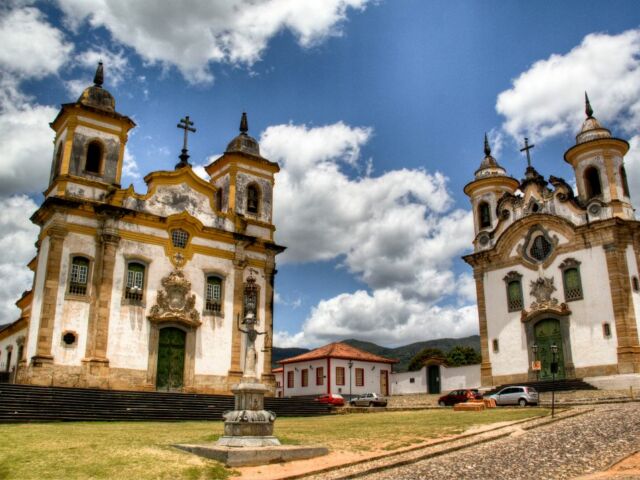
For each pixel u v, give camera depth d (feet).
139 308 98.89
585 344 113.09
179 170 109.29
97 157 103.50
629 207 118.11
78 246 95.76
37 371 87.56
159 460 41.11
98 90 106.22
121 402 82.69
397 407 106.01
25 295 121.39
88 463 39.40
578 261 116.88
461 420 68.64
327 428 65.92
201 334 105.40
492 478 38.55
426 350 237.86
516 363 123.24
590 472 38.99
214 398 92.99
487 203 140.36
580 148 121.70
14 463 38.75
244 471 40.65
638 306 111.14
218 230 111.24
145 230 102.63
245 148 123.54
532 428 59.36
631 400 82.17
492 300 130.62
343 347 175.52
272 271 118.73
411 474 40.47
